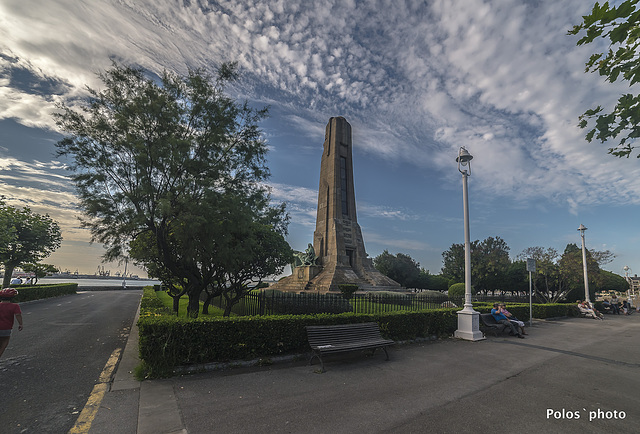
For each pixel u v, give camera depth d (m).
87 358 7.29
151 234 11.73
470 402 5.14
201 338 6.58
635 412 4.92
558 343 10.72
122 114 9.39
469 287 11.52
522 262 35.19
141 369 6.04
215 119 10.62
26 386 5.46
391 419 4.43
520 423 4.43
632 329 15.02
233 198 10.01
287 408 4.71
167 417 4.32
